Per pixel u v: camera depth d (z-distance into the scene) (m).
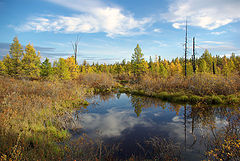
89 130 6.50
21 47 22.20
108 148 4.91
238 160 3.37
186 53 19.30
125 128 6.83
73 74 21.39
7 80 14.27
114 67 49.25
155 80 17.64
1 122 4.98
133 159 4.16
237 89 12.76
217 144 4.41
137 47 28.53
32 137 4.66
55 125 6.43
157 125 7.25
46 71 22.38
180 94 13.04
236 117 6.00
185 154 4.39
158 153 4.54
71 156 3.96
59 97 10.88
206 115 8.43
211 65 36.69
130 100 13.35
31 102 8.08
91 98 13.73
